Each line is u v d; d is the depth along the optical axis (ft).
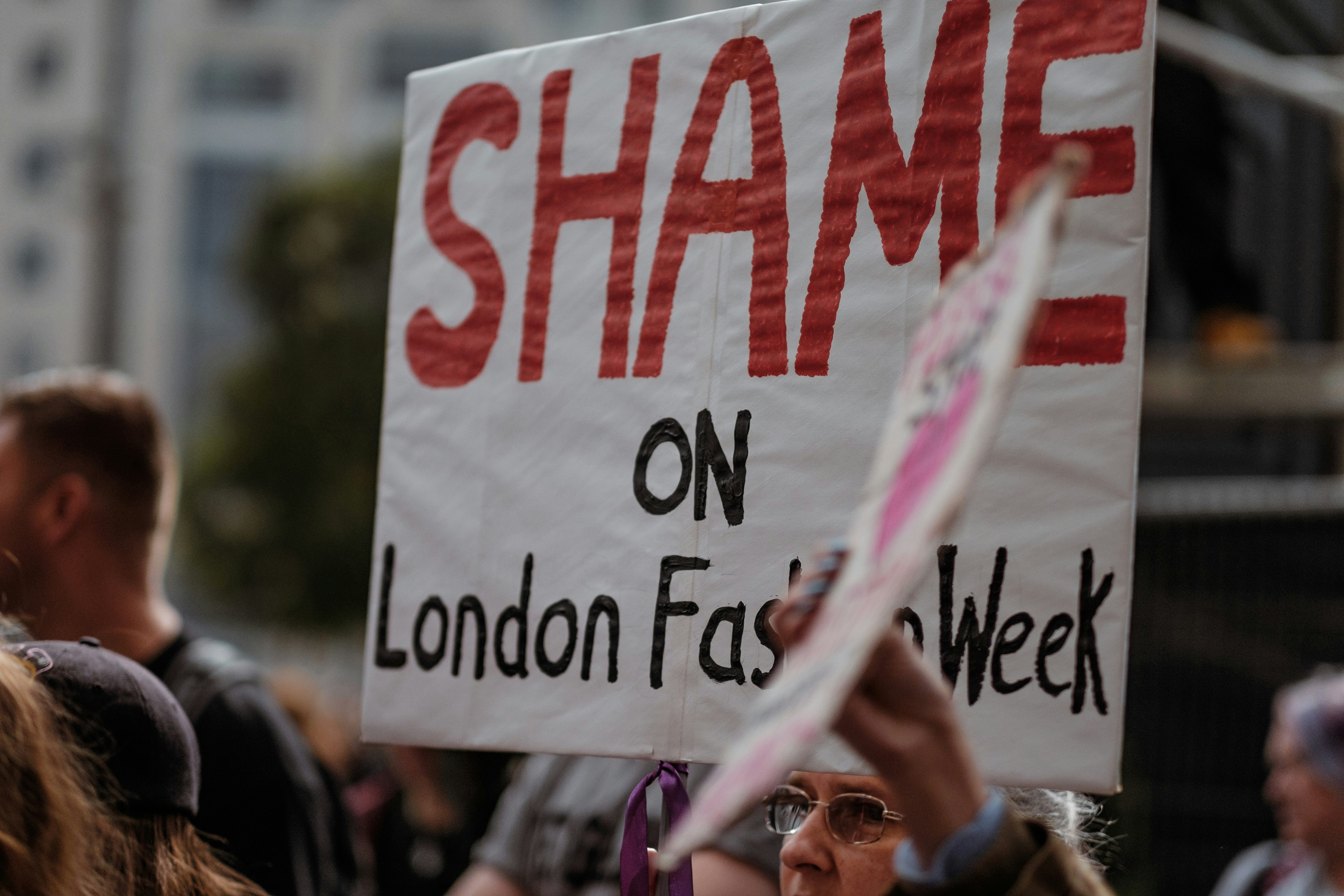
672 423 5.06
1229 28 16.62
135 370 129.18
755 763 2.45
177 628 7.43
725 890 6.23
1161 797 14.90
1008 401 4.37
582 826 7.89
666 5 126.21
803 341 4.83
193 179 135.54
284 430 67.05
